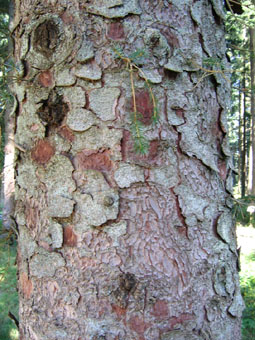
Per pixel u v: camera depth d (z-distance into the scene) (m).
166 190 1.00
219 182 1.11
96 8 0.99
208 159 1.08
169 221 1.00
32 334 1.08
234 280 1.12
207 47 1.10
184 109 1.03
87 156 1.00
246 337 3.18
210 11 1.14
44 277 1.05
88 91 0.99
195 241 1.03
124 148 0.98
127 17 0.99
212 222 1.08
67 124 1.01
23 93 1.11
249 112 13.72
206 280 1.04
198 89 1.07
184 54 1.04
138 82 0.99
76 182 1.01
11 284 4.11
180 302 1.00
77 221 1.00
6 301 3.85
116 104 0.98
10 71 1.22
